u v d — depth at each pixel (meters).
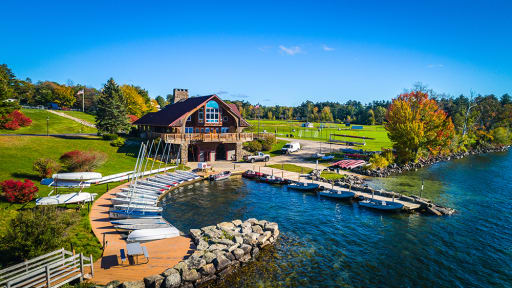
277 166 52.81
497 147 93.94
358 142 80.06
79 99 118.94
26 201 26.09
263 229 25.00
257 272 19.11
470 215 30.44
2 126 59.62
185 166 50.16
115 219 25.00
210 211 30.47
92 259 18.14
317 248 22.62
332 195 35.47
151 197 31.81
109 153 50.12
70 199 26.83
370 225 27.45
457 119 99.38
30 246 16.27
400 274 19.42
